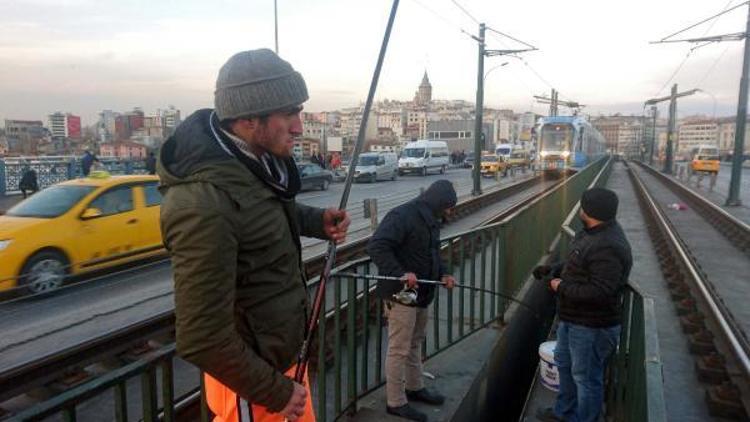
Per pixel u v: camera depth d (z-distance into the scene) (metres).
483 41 23.88
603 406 4.56
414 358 4.13
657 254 11.73
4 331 5.97
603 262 3.69
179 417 4.18
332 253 2.35
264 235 1.65
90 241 8.53
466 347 5.29
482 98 24.06
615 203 3.73
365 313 4.21
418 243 3.78
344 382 4.69
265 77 1.68
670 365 5.75
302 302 1.86
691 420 4.67
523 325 6.72
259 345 1.71
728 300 8.16
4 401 4.46
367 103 2.54
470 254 6.10
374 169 33.84
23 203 8.84
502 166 42.66
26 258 7.70
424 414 3.86
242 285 1.67
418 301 3.81
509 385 5.82
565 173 34.75
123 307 6.73
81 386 1.88
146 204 9.48
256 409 1.84
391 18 2.55
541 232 9.70
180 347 1.53
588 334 3.81
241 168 1.62
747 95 20.47
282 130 1.75
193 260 1.49
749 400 4.79
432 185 3.92
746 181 40.28
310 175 27.14
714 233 14.75
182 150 1.62
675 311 7.61
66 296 7.37
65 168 23.22
